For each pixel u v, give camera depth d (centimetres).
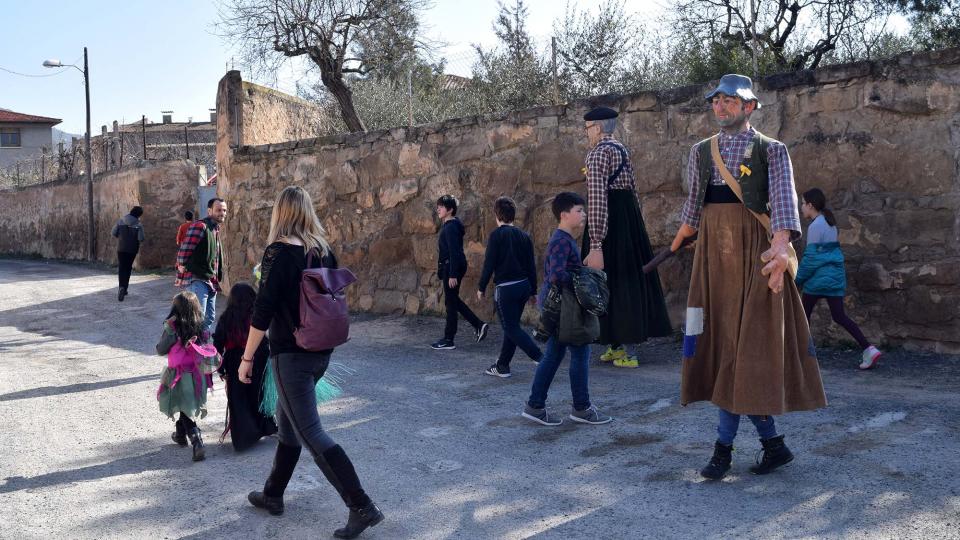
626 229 721
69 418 659
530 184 987
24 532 413
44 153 3656
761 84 790
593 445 518
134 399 725
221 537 399
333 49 1973
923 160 704
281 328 392
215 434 605
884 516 370
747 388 402
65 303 1514
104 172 2562
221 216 855
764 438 434
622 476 455
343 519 419
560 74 1650
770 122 786
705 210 427
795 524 370
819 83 757
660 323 737
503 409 628
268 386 545
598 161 694
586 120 719
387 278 1166
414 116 1958
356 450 538
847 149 742
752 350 404
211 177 2388
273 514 426
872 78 727
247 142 1498
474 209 1046
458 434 564
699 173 429
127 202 2298
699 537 366
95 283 1861
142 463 532
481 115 1034
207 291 841
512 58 1741
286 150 1320
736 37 1419
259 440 584
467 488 453
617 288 722
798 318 414
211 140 4456
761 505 396
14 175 4153
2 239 3556
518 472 475
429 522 407
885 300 725
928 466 429
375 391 715
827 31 1374
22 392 762
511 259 729
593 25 1644
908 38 1353
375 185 1173
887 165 722
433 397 682
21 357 977
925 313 703
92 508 446
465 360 844
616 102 902
